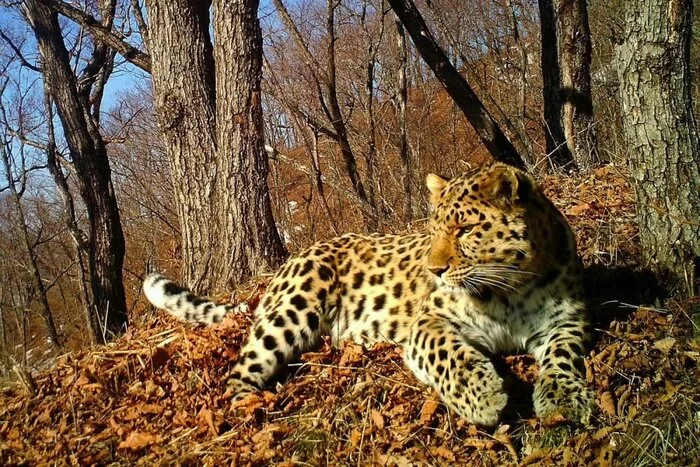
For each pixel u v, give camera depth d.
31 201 6.81
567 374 1.55
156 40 2.90
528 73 6.20
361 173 4.71
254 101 2.66
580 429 1.43
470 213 1.64
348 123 4.93
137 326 2.53
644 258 1.89
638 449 1.35
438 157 5.42
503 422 1.51
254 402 1.69
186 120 2.90
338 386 1.72
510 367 1.71
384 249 2.00
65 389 1.91
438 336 1.64
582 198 2.46
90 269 4.53
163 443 1.63
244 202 2.69
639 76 1.79
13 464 1.62
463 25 7.18
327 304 1.94
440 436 1.51
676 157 1.78
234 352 1.95
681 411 1.40
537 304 1.70
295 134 5.02
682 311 1.70
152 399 1.81
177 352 1.99
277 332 1.86
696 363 1.55
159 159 6.77
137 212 6.59
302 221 4.69
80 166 4.53
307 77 4.56
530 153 3.60
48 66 4.46
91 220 4.55
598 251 2.06
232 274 2.70
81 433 1.71
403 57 4.24
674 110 1.77
